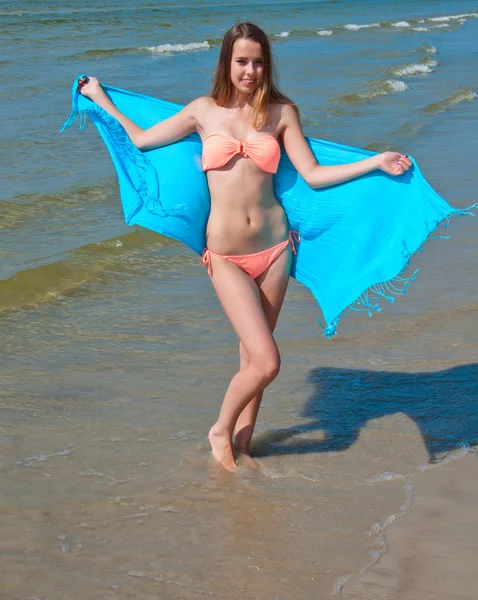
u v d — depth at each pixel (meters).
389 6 50.88
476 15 44.41
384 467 4.27
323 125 13.62
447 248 7.92
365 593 3.29
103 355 5.64
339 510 3.89
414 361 5.52
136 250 7.97
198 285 7.15
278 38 28.62
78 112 4.34
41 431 4.60
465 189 9.90
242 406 4.14
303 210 4.15
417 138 12.84
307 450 4.44
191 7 41.81
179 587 3.33
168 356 5.66
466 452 4.41
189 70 19.30
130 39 26.25
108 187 9.93
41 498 3.96
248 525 3.77
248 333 3.96
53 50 22.30
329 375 5.33
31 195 9.44
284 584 3.35
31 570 3.42
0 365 5.45
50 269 7.20
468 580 3.37
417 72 20.52
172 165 4.16
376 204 4.05
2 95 15.03
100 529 3.73
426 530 3.72
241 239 4.01
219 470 4.23
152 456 4.36
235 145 3.92
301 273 4.30
